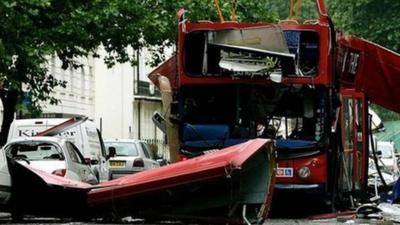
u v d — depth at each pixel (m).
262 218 18.39
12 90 34.56
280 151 23.19
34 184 20.12
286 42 23.11
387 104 27.02
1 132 36.41
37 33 33.66
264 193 18.34
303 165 23.31
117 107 76.06
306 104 23.28
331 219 23.05
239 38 23.12
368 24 73.25
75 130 33.72
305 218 23.52
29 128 34.38
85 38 35.47
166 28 37.75
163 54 40.66
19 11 31.53
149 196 18.73
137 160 40.03
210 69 23.25
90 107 70.88
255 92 23.22
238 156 17.84
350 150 25.22
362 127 26.25
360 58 26.23
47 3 31.67
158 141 86.50
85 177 27.86
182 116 23.34
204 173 18.00
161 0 38.28
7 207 20.39
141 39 39.38
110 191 19.02
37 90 36.62
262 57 23.08
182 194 18.55
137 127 83.88
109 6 35.84
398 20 72.56
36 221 20.25
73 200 19.80
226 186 18.22
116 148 40.31
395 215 21.88
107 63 39.31
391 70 26.42
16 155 26.47
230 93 23.28
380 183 30.61
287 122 23.31
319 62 23.16
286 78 23.11
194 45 23.28
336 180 23.67
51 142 26.58
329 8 75.25
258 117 23.20
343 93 24.80
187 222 18.75
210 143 23.20
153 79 26.27
